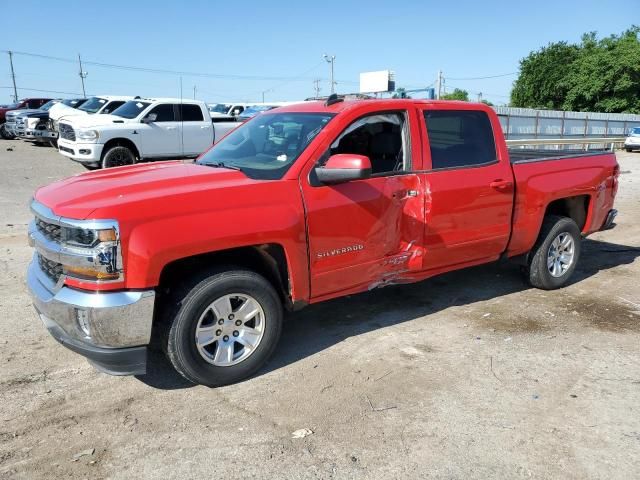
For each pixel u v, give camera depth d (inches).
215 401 141.6
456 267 197.6
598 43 1996.8
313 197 153.6
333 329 188.2
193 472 114.3
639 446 124.6
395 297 220.2
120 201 130.3
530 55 2090.3
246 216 141.5
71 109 762.2
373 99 179.0
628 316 203.8
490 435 128.0
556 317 201.8
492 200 196.1
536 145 772.0
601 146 1127.0
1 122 941.2
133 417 133.8
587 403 142.5
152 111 595.2
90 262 126.1
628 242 325.1
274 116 190.2
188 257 142.7
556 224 222.7
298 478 112.7
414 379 153.8
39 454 119.3
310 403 140.8
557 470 116.1
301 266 152.9
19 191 474.3
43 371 155.1
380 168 172.9
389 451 121.6
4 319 189.6
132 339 130.7
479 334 185.2
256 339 151.3
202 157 188.5
